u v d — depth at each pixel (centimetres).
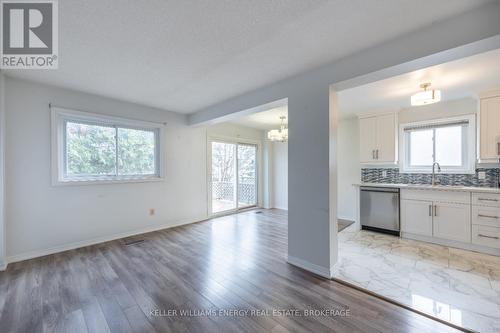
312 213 251
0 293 210
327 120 239
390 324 168
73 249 321
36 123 292
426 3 151
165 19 166
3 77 257
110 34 185
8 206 273
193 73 262
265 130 657
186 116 468
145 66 245
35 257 291
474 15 158
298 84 265
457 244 324
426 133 407
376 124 429
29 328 166
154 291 213
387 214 388
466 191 313
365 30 181
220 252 310
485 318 172
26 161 285
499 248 291
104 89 317
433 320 172
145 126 402
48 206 303
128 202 382
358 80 225
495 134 310
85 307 190
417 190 357
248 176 637
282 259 286
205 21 169
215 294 209
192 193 479
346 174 503
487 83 293
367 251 311
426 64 193
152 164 420
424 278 236
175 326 167
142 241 356
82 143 337
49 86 301
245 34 187
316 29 180
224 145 576
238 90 321
